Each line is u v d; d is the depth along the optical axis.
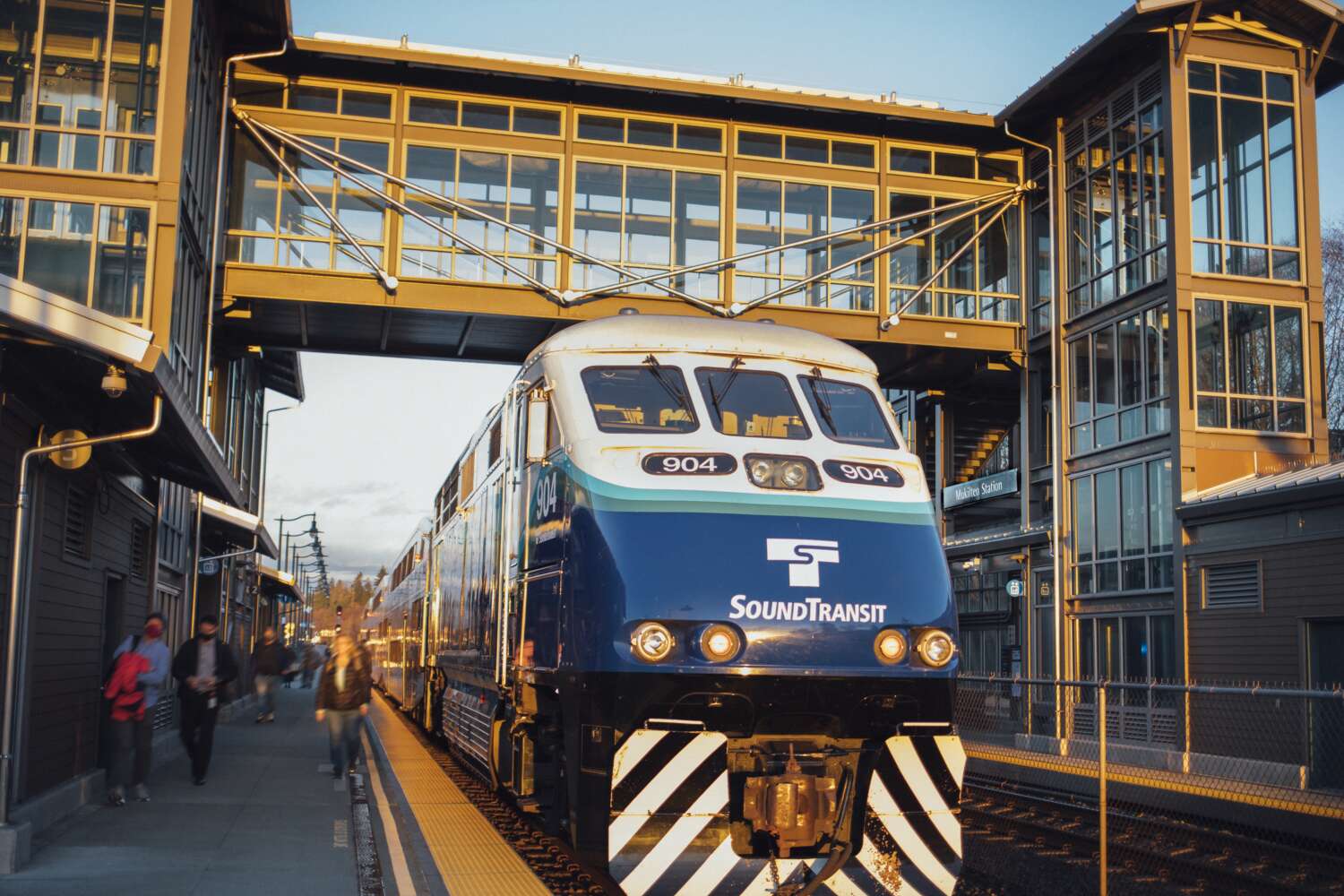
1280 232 22.92
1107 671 23.19
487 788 14.14
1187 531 20.56
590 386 8.31
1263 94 23.11
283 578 41.22
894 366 27.86
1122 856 11.80
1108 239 24.31
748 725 7.39
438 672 18.05
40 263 17.20
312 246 23.48
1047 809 14.88
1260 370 22.39
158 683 12.26
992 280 26.77
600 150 24.95
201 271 21.11
